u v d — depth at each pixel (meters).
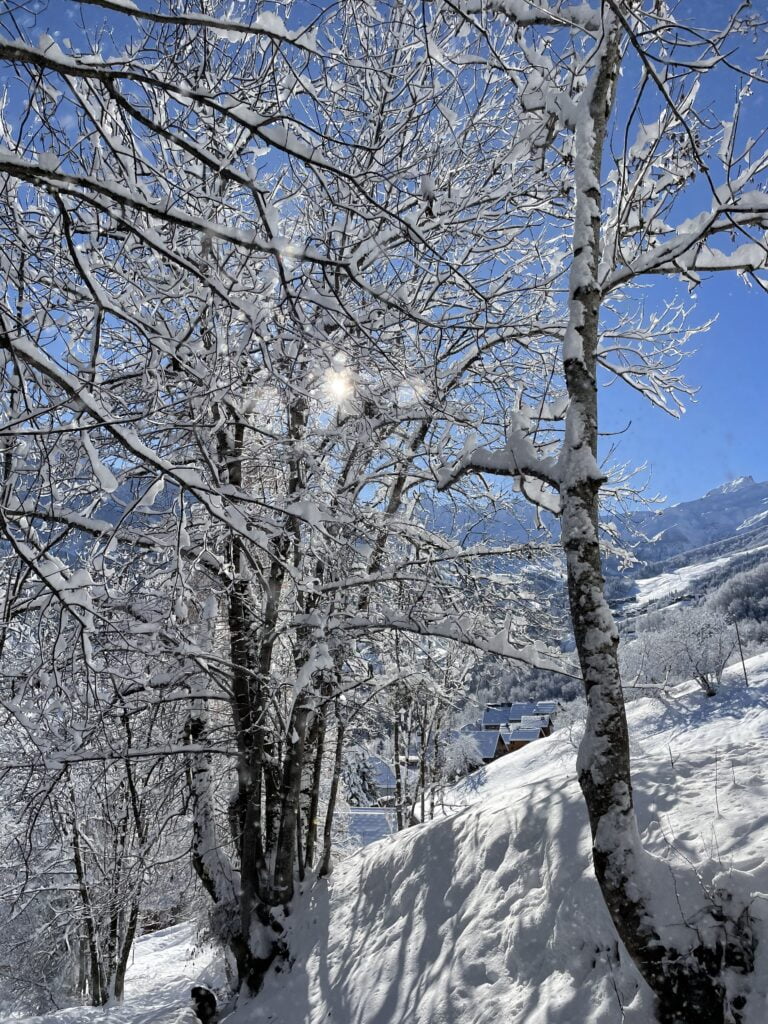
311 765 12.24
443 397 7.25
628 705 20.08
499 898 6.52
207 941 11.24
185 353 5.21
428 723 16.89
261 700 9.23
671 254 5.75
